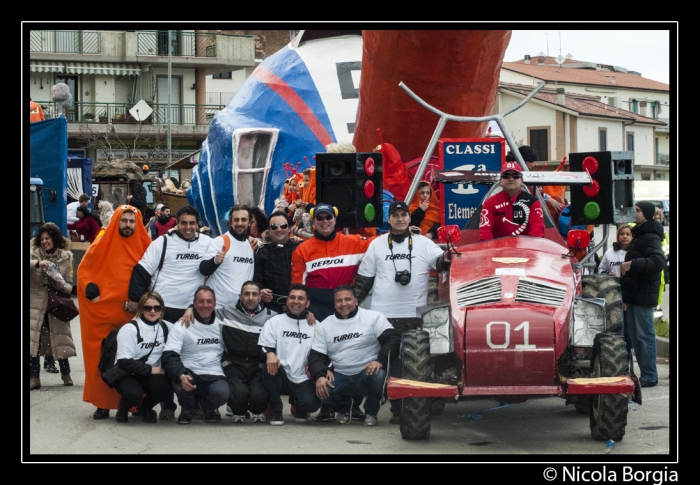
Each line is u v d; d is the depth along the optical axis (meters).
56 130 21.22
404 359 8.13
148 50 54.38
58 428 8.95
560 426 9.00
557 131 55.31
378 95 14.02
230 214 9.85
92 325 9.45
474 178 9.88
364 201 10.30
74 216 25.86
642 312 11.10
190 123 55.69
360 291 9.51
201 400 9.17
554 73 63.31
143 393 9.15
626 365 7.89
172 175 54.22
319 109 22.22
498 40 12.71
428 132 14.27
